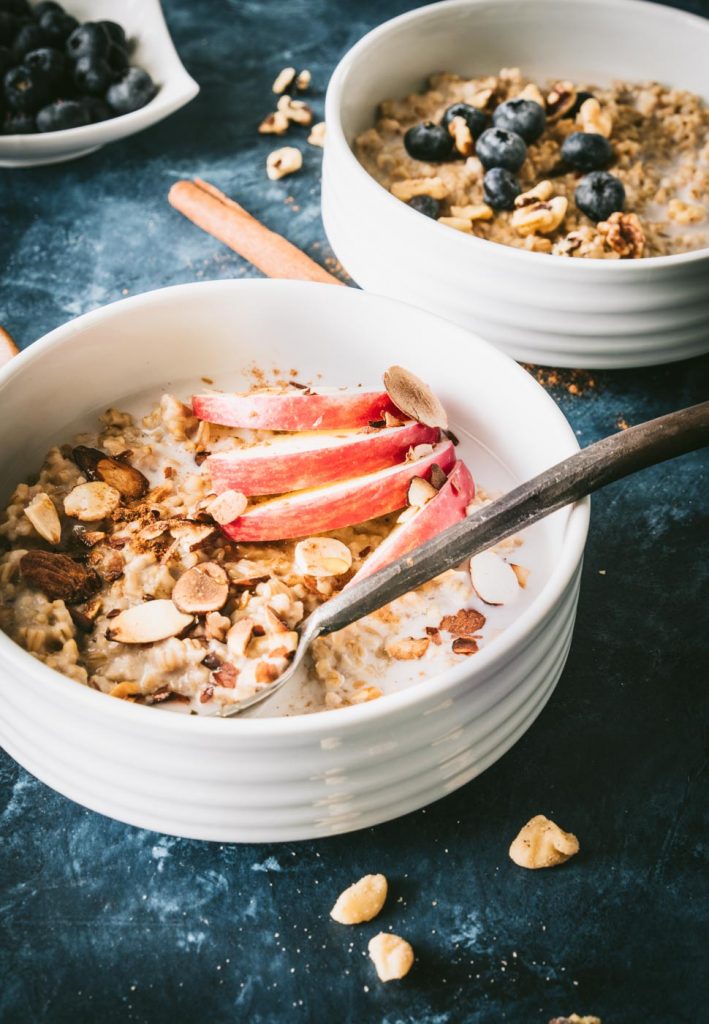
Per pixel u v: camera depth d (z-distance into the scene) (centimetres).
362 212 52
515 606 44
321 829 41
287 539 46
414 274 52
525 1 60
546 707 44
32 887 41
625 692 45
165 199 59
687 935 41
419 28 59
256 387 49
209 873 41
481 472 47
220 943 40
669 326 51
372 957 40
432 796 41
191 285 47
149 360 48
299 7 69
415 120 60
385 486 45
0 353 51
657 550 48
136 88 60
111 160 60
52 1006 39
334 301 48
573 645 46
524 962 40
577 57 62
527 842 42
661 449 43
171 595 44
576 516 42
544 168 58
